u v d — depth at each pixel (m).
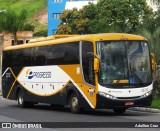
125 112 25.38
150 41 33.50
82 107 23.61
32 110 27.97
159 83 32.81
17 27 74.69
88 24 69.38
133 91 22.28
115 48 22.48
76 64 23.97
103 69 22.14
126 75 22.31
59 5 93.69
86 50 23.09
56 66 26.12
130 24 63.31
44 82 27.55
